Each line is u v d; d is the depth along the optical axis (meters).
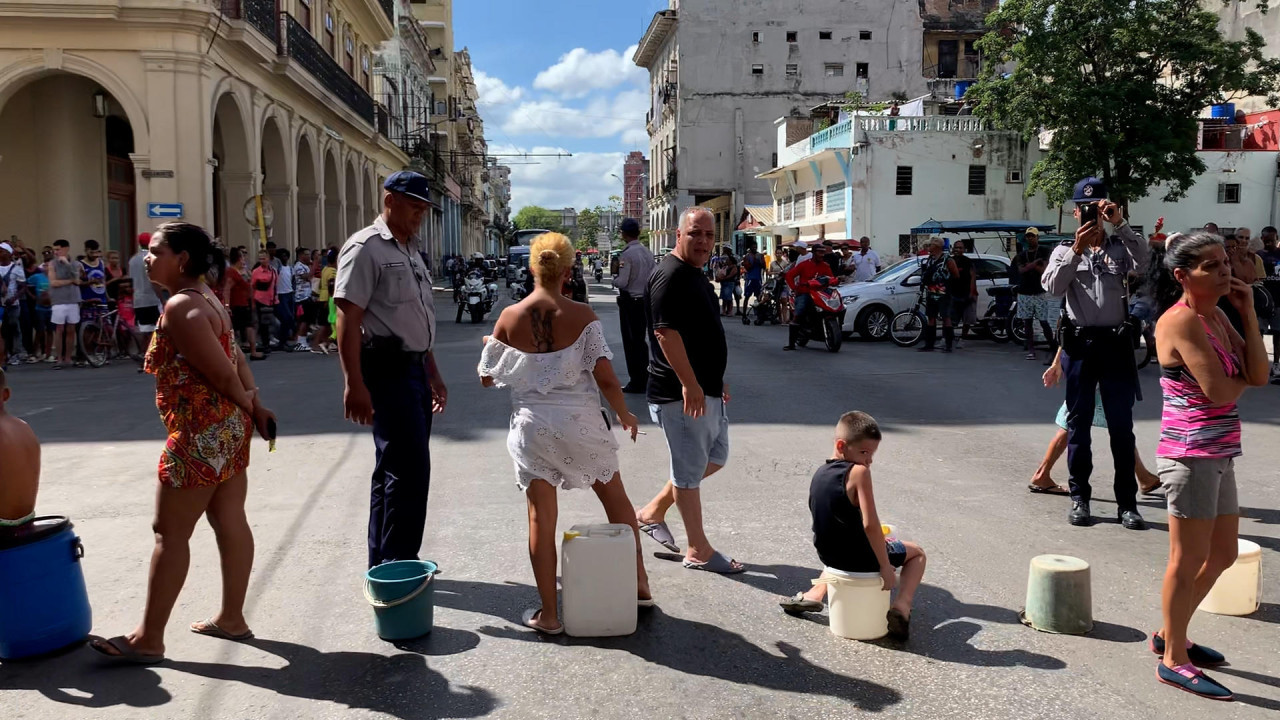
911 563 4.32
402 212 4.42
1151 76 27.41
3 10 16.16
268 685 3.73
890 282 17.36
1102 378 5.76
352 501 6.29
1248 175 31.80
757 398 10.38
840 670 3.85
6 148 18.19
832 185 35.56
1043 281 5.93
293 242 23.53
